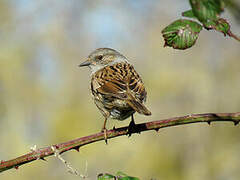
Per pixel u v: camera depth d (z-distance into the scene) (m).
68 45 16.25
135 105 6.14
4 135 14.58
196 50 15.93
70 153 14.05
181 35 4.55
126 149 14.48
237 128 14.66
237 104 15.40
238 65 15.50
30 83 15.52
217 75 15.69
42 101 15.35
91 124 15.01
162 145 14.78
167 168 14.52
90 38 16.42
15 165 5.29
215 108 15.53
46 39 16.16
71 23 16.44
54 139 14.79
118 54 8.98
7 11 15.92
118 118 6.90
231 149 14.57
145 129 5.75
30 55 15.87
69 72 15.98
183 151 14.78
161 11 16.45
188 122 5.45
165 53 16.08
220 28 4.41
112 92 6.55
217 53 15.77
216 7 3.71
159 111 15.65
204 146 14.75
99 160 14.18
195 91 15.74
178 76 15.90
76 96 15.62
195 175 14.49
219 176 14.41
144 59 16.16
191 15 4.63
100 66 8.83
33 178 13.60
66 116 15.09
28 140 14.70
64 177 13.73
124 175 4.68
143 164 14.45
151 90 15.83
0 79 15.24
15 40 15.87
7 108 14.95
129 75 7.05
